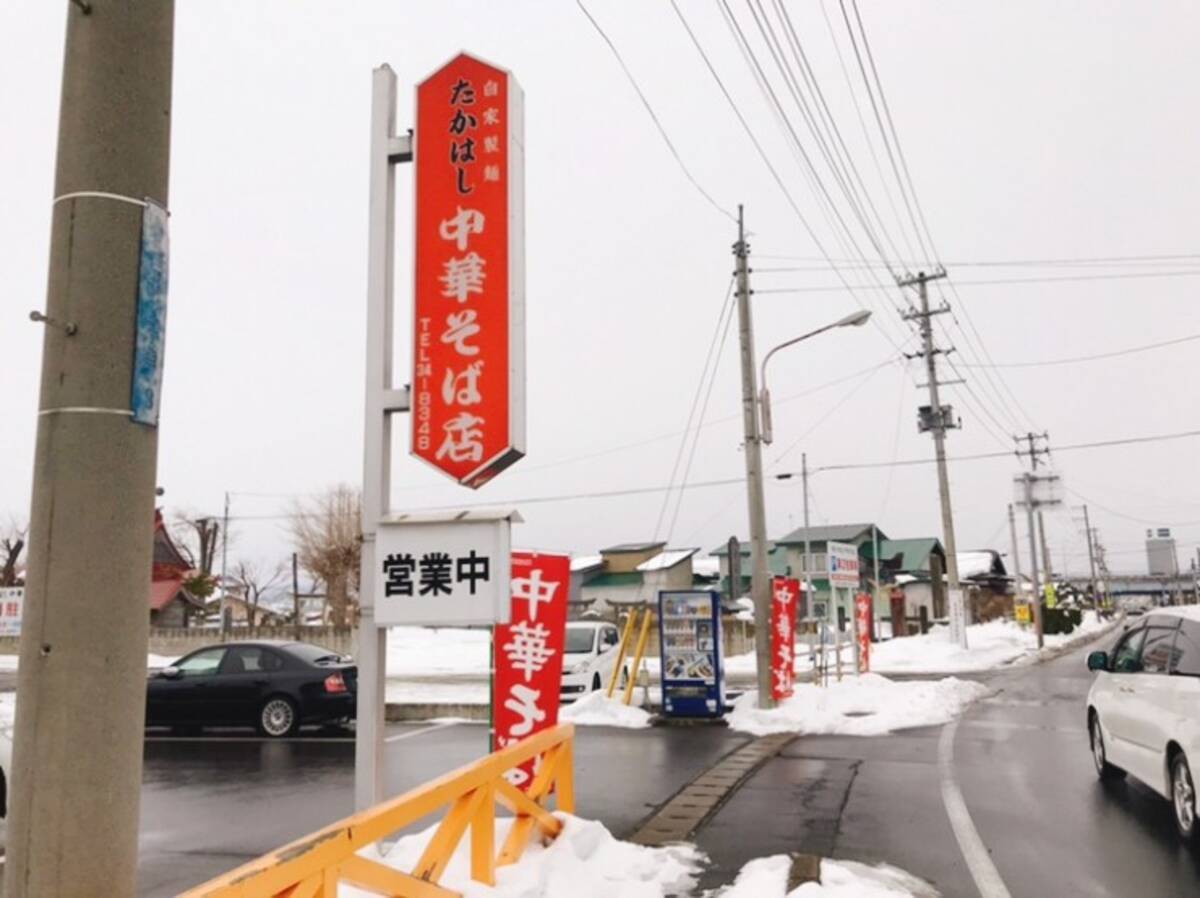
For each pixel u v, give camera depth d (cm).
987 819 748
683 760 1076
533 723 711
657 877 576
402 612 508
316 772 1062
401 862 509
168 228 285
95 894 244
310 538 4503
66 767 246
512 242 543
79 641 251
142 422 269
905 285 3041
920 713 1402
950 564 3059
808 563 3450
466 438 531
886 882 575
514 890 459
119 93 276
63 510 256
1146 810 778
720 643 1430
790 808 793
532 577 725
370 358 548
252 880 268
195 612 4731
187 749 1252
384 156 570
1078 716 1438
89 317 264
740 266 1588
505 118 553
